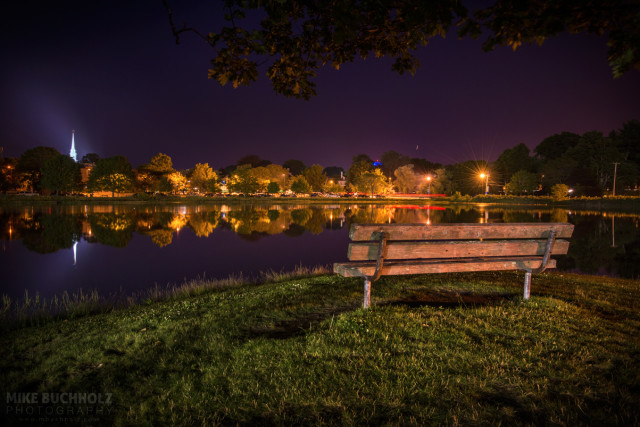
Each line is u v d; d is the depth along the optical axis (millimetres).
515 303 5766
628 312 5586
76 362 4180
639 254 17438
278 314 5641
